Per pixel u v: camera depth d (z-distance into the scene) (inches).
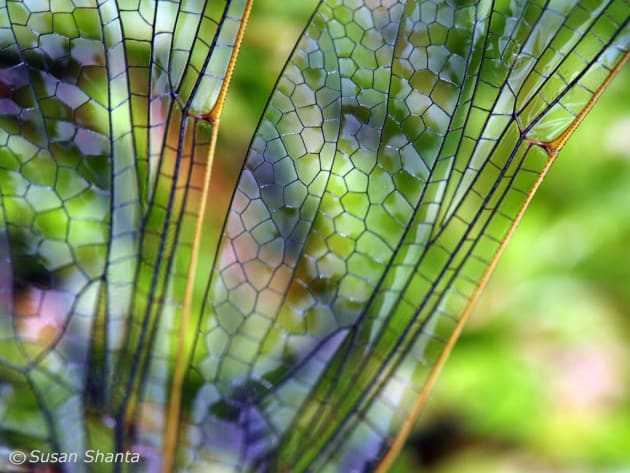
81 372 2.5
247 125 3.5
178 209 2.4
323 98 2.5
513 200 2.4
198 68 2.4
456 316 2.5
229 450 2.5
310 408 2.5
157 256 2.5
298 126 2.5
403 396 2.5
